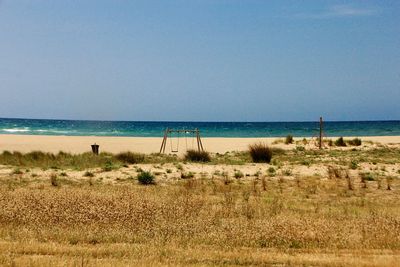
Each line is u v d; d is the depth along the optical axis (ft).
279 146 134.31
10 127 384.27
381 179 75.66
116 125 498.28
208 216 45.44
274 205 52.49
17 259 29.91
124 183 71.15
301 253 34.42
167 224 41.52
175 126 481.87
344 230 40.47
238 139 186.70
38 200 50.57
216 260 31.65
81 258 30.83
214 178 76.84
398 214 48.83
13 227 40.40
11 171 81.41
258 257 32.37
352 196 61.77
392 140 168.66
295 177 77.56
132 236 37.83
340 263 31.22
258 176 78.79
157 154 111.96
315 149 124.47
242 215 47.19
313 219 44.65
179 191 61.77
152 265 29.53
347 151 119.44
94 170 82.89
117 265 29.19
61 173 78.33
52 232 38.40
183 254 32.73
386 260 32.14
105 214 44.65
